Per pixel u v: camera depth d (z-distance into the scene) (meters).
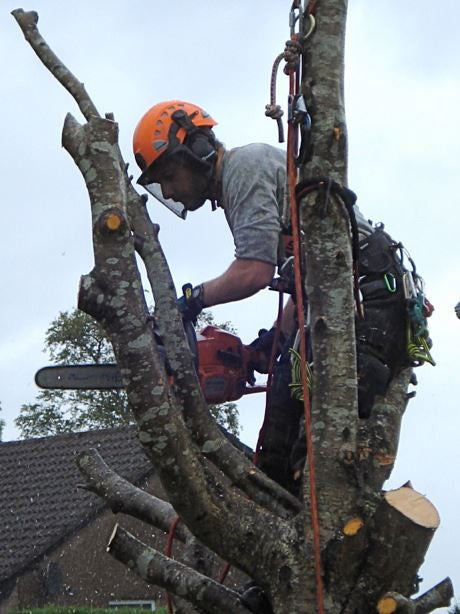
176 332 7.61
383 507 6.64
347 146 7.07
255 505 6.95
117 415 61.44
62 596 34.44
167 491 6.76
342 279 6.99
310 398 7.41
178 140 8.39
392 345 7.60
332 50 7.05
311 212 7.00
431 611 7.21
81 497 36.72
